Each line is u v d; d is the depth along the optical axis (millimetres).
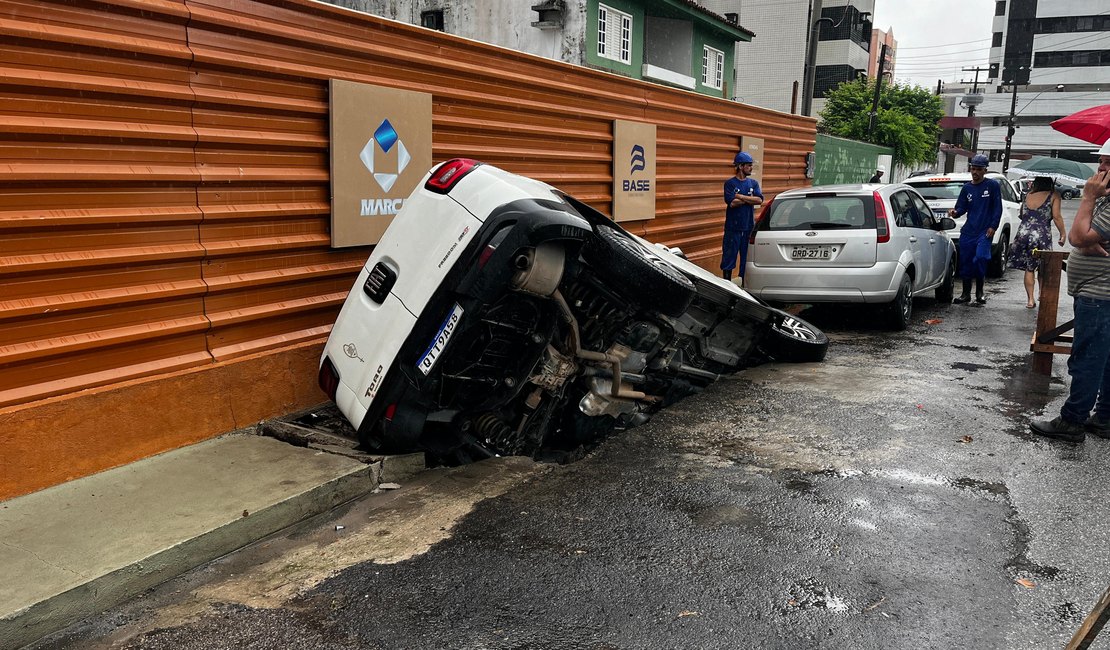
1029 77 78562
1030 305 10859
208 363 5051
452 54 6777
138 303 4641
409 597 3373
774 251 9055
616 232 5195
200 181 4879
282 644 3055
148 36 4582
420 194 4750
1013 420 5691
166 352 4840
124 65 4484
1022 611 3188
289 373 5543
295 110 5426
